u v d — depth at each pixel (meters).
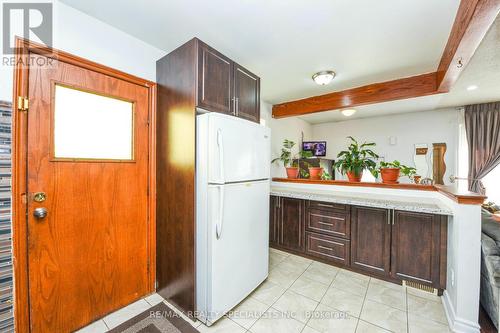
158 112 2.05
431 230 2.07
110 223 1.81
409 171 2.77
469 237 1.59
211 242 1.63
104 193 1.77
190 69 1.71
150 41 2.01
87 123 1.68
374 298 2.03
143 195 2.02
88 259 1.69
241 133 1.85
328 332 1.62
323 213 2.70
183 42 2.03
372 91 3.05
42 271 1.48
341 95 3.33
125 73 1.87
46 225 1.49
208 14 1.65
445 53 2.13
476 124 4.03
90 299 1.71
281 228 3.06
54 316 1.53
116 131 1.84
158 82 2.05
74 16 1.58
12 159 1.35
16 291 1.37
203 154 1.67
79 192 1.64
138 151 1.97
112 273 1.83
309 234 2.81
